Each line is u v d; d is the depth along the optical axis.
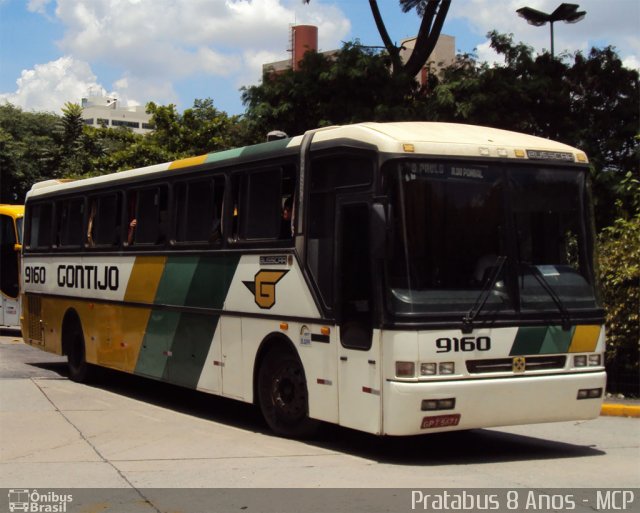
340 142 8.80
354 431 10.20
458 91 18.59
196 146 31.16
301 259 9.21
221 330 10.66
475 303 8.17
